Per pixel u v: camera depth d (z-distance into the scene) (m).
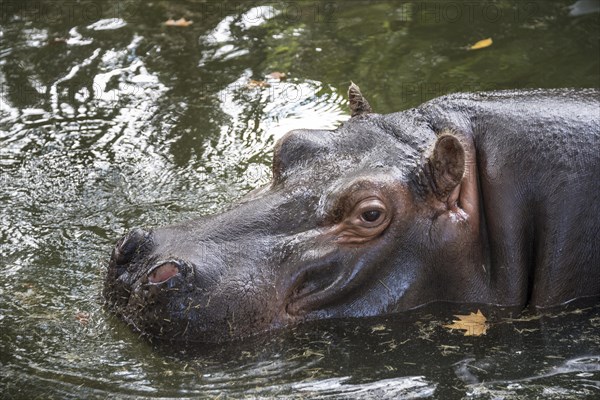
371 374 8.29
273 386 8.09
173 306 8.41
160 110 14.39
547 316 9.24
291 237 8.91
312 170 9.26
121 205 11.65
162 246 8.74
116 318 8.80
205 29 17.30
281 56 16.23
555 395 8.03
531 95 9.90
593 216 9.35
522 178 9.26
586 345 8.80
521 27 17.12
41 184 12.25
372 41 16.78
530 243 9.39
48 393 7.98
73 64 15.85
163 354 8.45
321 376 8.23
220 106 14.48
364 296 9.05
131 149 13.23
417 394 8.02
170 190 12.00
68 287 9.70
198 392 7.99
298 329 8.80
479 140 9.41
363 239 8.90
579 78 14.99
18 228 11.09
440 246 9.05
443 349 8.66
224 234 8.85
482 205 9.30
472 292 9.24
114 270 8.88
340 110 14.28
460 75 15.27
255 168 12.55
